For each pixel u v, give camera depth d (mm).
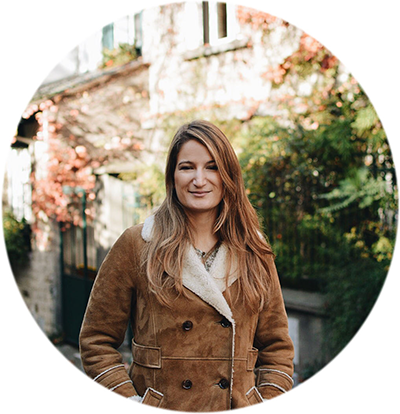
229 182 1434
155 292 1401
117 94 4863
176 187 1434
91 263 5027
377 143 3629
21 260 5277
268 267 1579
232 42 4371
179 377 1423
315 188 4008
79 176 4988
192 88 4594
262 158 4234
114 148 4863
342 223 3861
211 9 4504
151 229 1482
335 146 3768
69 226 5113
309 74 4059
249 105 4332
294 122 4078
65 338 5121
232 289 1479
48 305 5164
